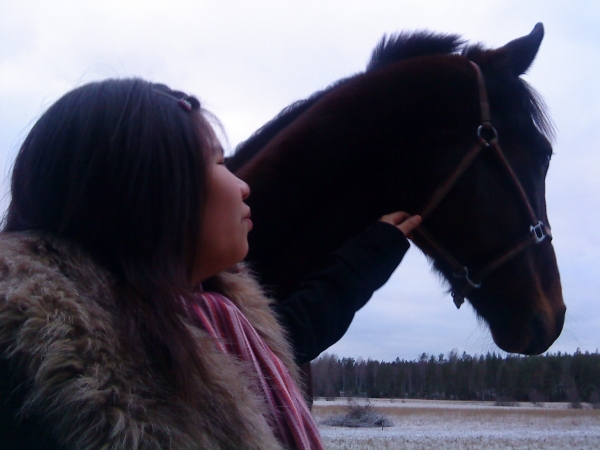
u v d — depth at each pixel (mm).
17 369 772
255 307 1287
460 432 15047
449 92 1954
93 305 843
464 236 1926
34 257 867
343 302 1601
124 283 910
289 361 1246
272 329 1267
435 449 11156
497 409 23531
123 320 858
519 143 2025
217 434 852
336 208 1963
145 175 956
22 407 753
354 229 1958
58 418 756
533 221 1972
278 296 1905
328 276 1625
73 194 936
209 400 864
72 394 753
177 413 821
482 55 2111
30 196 974
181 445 801
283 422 1056
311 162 1904
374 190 1967
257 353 1108
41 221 961
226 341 1059
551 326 1975
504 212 1936
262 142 2207
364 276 1638
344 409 18703
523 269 1954
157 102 1028
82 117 970
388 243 1710
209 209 1088
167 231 963
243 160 2189
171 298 913
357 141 1917
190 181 1018
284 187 1896
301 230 1945
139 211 946
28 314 781
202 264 1117
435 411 22484
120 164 951
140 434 773
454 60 2021
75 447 750
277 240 1908
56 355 762
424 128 1937
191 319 991
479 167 1934
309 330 1512
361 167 1942
